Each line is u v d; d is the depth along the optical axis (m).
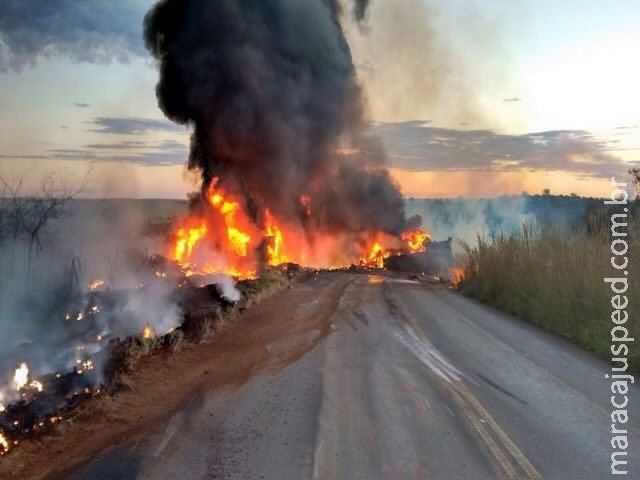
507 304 16.02
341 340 10.51
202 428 5.98
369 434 5.97
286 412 6.51
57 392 7.01
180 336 9.85
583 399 7.41
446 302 17.30
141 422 6.22
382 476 5.02
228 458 5.26
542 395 7.56
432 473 5.11
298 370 8.31
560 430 6.25
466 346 10.57
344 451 5.52
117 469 4.97
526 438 6.00
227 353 9.36
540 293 14.15
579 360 9.70
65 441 5.71
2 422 5.99
